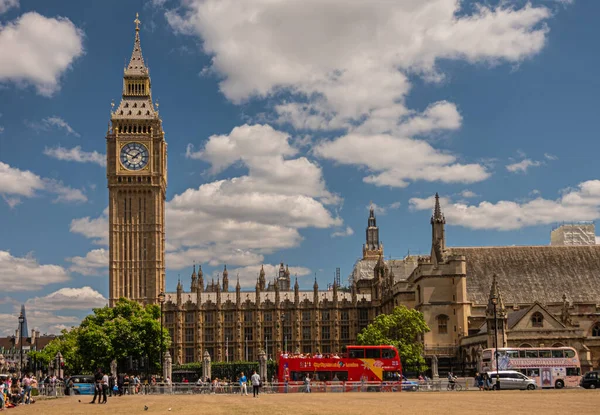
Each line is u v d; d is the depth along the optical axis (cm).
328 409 6234
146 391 10612
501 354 10881
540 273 15438
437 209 16212
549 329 12900
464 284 14875
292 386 10281
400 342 13688
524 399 7388
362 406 6594
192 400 8250
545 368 10819
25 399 7988
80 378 11388
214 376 18638
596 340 13788
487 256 15812
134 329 15712
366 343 14062
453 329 14825
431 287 14975
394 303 17888
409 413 5653
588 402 6819
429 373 14488
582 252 15775
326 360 10912
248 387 10812
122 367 16312
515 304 14725
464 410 5928
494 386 10012
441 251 15662
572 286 15150
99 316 16388
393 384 10244
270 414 5734
